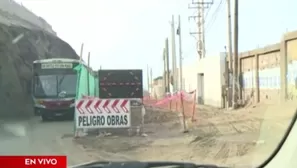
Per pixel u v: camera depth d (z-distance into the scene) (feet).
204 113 90.43
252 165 26.12
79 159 39.24
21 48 146.41
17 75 127.95
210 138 50.34
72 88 91.45
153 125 69.00
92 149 45.68
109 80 94.17
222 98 119.14
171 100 106.93
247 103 105.91
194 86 178.40
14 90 119.34
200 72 164.04
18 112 110.42
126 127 57.16
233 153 37.91
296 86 85.66
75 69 92.43
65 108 90.12
